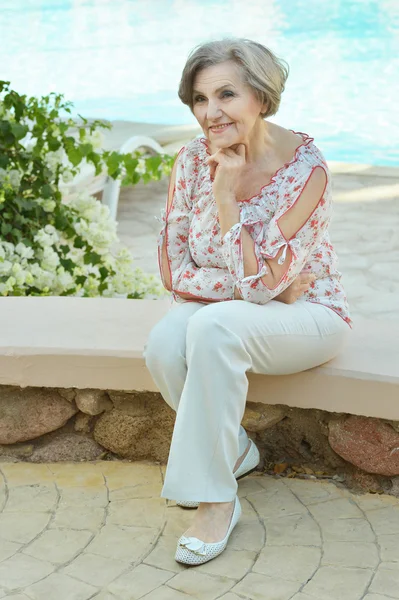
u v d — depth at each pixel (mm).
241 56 2297
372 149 8875
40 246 4180
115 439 2984
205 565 2420
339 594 2283
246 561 2434
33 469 2951
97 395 2938
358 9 15664
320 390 2701
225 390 2342
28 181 4266
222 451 2385
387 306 4645
